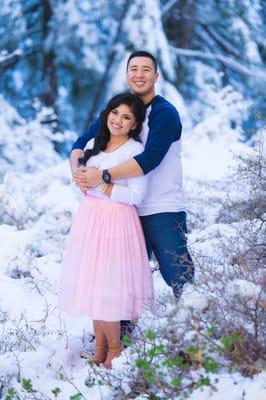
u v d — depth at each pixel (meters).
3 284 5.32
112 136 4.23
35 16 14.37
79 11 13.34
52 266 5.72
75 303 4.12
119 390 3.71
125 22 12.79
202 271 3.82
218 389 3.37
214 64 14.47
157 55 12.62
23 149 10.41
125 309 4.05
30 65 14.70
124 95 4.17
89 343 4.58
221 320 3.53
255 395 3.27
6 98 14.69
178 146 4.36
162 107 4.25
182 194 4.42
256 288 3.52
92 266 4.09
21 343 4.36
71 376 4.03
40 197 7.21
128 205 4.18
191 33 14.24
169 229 4.32
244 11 13.91
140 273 4.15
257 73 13.69
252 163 5.31
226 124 8.77
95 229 4.12
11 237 6.07
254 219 4.83
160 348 3.36
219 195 6.17
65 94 14.56
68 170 7.86
